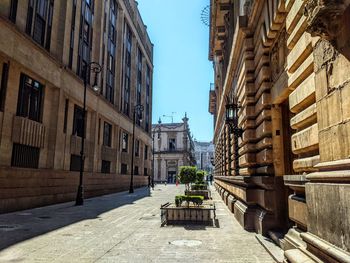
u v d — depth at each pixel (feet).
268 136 29.45
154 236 31.04
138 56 170.50
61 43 73.20
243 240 28.58
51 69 67.10
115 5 125.08
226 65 67.36
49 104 68.33
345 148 11.47
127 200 81.25
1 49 50.57
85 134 88.94
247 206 35.19
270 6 25.59
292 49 18.53
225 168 73.51
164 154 293.43
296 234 18.31
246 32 35.50
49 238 30.25
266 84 29.78
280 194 28.40
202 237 30.25
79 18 84.48
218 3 61.98
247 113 34.88
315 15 11.55
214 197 87.30
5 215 48.52
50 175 66.23
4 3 52.24
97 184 96.73
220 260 21.71
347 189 10.77
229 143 62.39
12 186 53.11
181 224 38.45
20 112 57.67
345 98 11.48
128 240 29.14
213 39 90.48
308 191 14.44
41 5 65.46
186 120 298.97
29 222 41.19
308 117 16.15
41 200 62.49
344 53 11.46
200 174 90.63
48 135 67.87
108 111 108.99
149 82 201.46
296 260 14.60
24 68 57.98
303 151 17.49
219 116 89.51
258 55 32.17
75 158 81.41
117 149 120.37
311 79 15.52
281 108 29.01
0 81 52.11
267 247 24.35
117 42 126.31
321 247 12.26
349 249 10.61
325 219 12.53
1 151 51.52
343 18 11.45
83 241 28.78
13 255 23.59
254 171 34.45
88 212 53.26
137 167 161.68
